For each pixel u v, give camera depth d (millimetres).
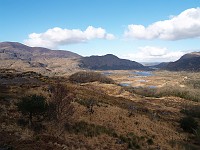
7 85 56812
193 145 41062
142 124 45875
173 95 167875
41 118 30875
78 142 27000
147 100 119125
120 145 31781
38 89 52469
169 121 61812
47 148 19984
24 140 20828
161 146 36031
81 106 45312
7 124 26750
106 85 142375
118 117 45344
